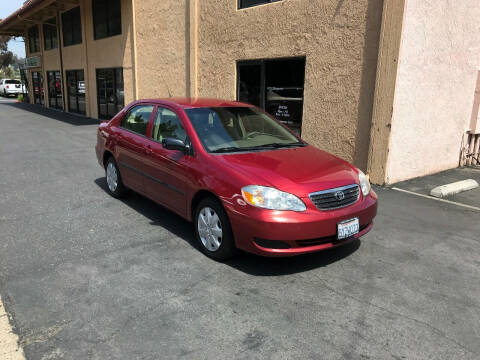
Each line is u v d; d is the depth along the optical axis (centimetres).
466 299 339
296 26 802
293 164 403
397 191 671
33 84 2842
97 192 631
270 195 350
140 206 563
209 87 1067
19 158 893
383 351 268
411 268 394
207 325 292
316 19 761
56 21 2125
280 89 871
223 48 998
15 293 330
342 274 377
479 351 271
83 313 303
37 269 372
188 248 425
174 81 1236
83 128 1484
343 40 722
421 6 653
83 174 752
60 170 782
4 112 2159
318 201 360
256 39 899
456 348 273
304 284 356
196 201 424
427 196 649
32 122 1673
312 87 787
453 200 634
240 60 956
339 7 719
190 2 1076
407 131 707
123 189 582
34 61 2541
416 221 532
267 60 891
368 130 707
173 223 498
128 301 321
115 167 586
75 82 2061
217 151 425
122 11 1474
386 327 295
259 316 304
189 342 272
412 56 666
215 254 393
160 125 496
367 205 394
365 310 317
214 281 357
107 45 1642
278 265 392
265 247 353
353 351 267
